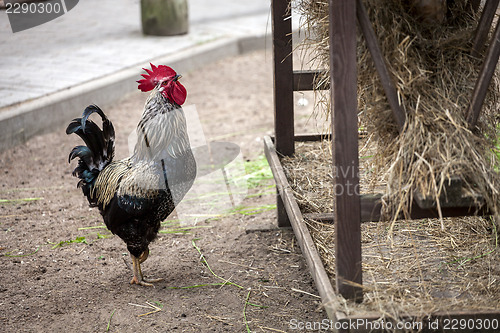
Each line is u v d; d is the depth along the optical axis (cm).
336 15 205
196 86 766
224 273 349
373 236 324
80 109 641
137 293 330
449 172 219
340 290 233
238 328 293
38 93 624
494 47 217
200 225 416
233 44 905
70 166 529
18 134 570
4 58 758
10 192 472
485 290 263
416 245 312
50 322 302
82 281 344
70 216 432
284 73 375
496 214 227
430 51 237
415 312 229
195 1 1184
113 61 760
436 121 225
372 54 219
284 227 404
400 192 222
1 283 340
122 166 329
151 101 307
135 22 989
